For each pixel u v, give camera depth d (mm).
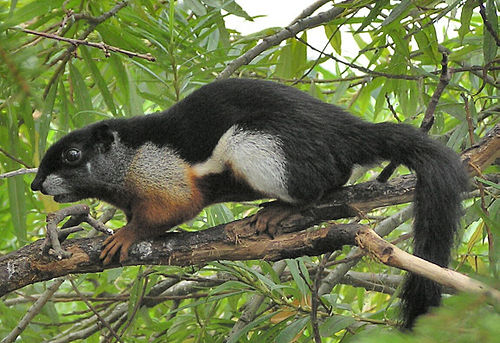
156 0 8367
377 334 2514
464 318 2422
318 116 6086
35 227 10414
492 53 7152
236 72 9742
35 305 7605
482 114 8117
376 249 4781
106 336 7996
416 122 9797
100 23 8047
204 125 6348
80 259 5777
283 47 9117
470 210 6922
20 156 8461
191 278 8148
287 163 5887
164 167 6391
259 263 8102
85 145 6719
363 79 9133
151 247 5840
